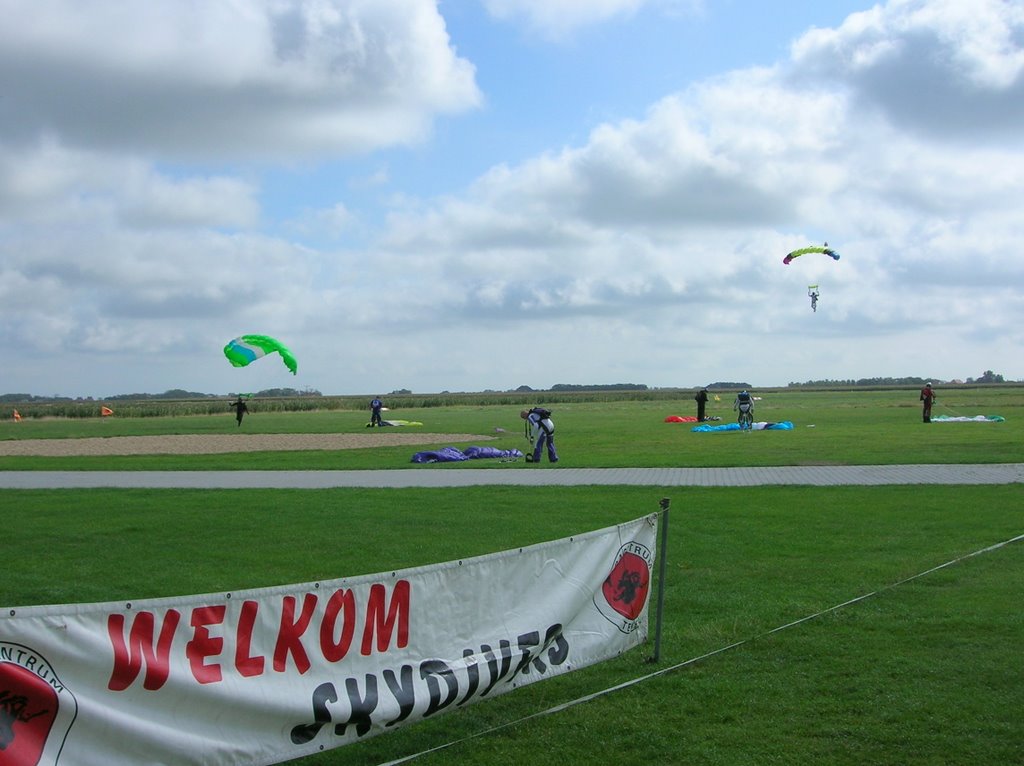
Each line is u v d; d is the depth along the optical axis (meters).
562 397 149.62
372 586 5.79
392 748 6.00
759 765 5.61
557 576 7.08
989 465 22.42
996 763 5.55
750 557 11.70
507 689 6.61
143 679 4.74
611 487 19.05
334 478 22.16
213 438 41.78
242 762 5.11
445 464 25.67
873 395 140.88
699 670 7.35
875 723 6.20
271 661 5.29
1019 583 9.97
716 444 31.81
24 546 13.13
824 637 8.16
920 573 10.57
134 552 12.60
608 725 6.27
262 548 12.75
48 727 4.38
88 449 34.84
